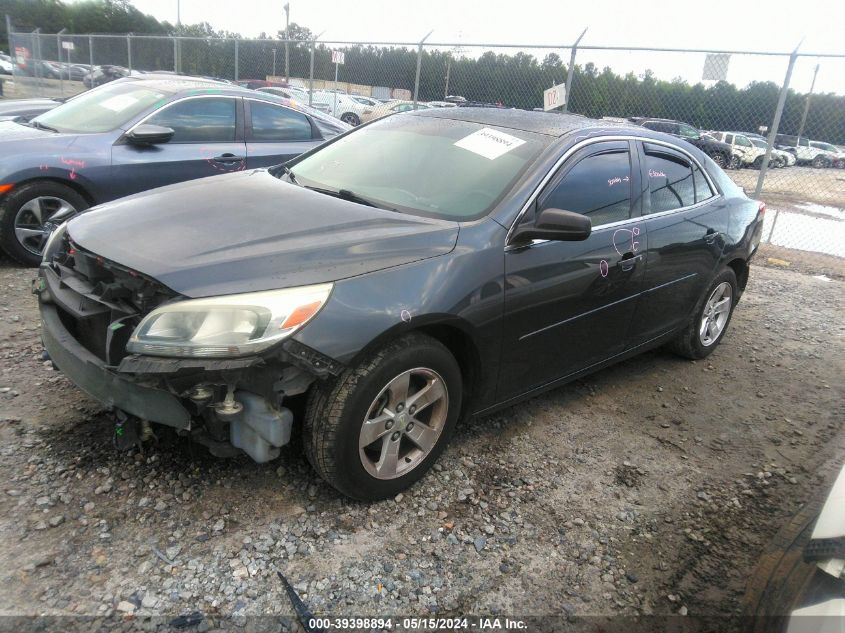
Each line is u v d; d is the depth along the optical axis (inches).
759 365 199.0
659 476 133.6
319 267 99.3
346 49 478.0
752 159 629.0
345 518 108.0
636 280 148.9
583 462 135.2
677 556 109.9
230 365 88.8
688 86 365.4
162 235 105.4
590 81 367.2
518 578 100.7
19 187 210.5
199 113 246.1
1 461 111.3
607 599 98.8
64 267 114.3
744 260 195.9
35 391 135.3
